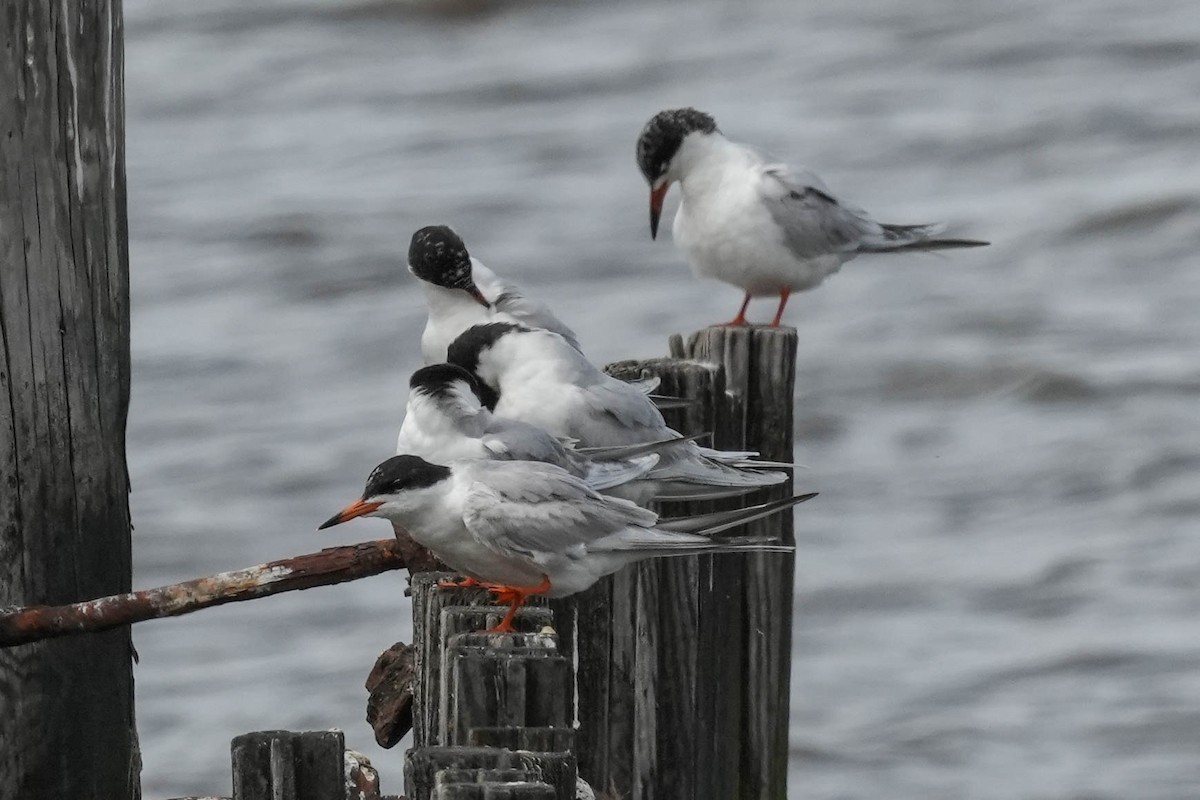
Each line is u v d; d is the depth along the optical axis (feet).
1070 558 54.29
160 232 82.23
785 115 94.94
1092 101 93.45
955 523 57.62
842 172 87.92
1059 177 85.61
